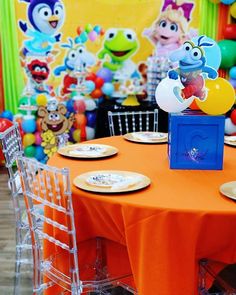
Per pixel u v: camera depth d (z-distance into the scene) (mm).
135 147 2299
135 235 1477
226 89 1810
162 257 1432
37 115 4402
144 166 1931
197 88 1812
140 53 4598
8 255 2701
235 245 1464
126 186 1590
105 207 1521
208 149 1864
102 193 1543
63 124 4398
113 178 1688
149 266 1456
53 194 1580
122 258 1745
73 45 4508
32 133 4371
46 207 1723
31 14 4367
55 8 4391
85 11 4441
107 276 1782
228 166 1933
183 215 1394
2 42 4355
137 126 4234
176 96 1833
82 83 4434
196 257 1491
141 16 4504
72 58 4527
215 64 1812
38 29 4414
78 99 4359
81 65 4535
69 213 1484
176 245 1427
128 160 2031
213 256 1518
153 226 1427
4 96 4488
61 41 4484
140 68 4637
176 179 1733
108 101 4555
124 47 4551
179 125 1840
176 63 1881
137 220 1457
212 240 1444
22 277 2443
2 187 3980
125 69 4625
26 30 4398
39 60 4492
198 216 1382
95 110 4551
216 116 1830
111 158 2062
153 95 4484
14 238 2928
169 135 1930
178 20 4512
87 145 2275
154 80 4457
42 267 1764
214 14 4473
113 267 1771
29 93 4320
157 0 4465
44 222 1765
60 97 4613
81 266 1774
